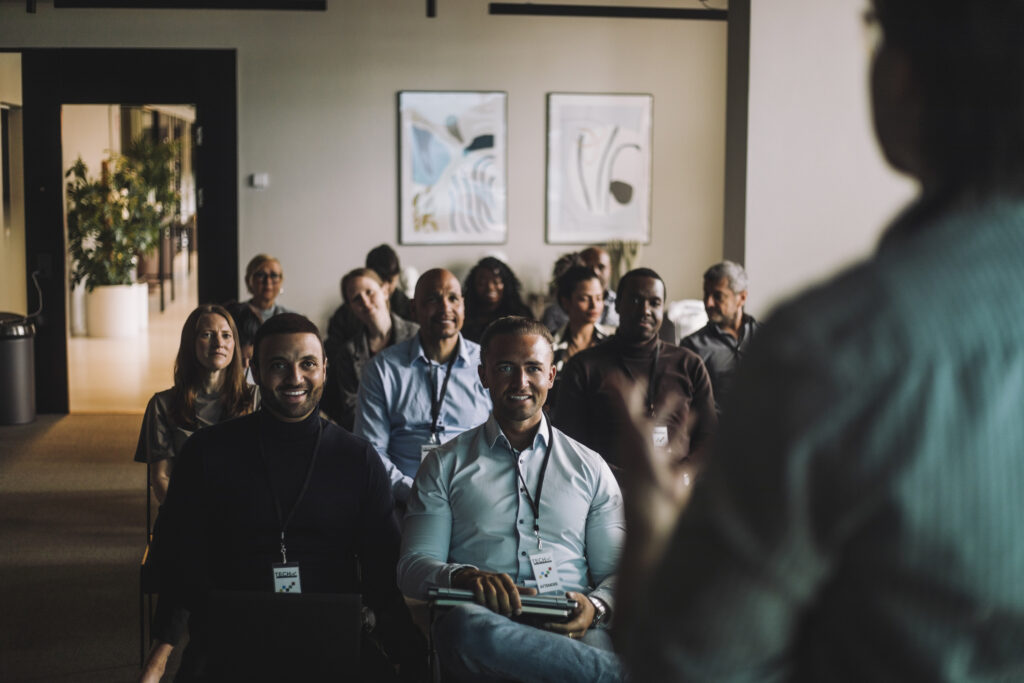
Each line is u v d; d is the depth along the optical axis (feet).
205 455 9.32
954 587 1.92
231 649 7.85
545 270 29.99
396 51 29.01
